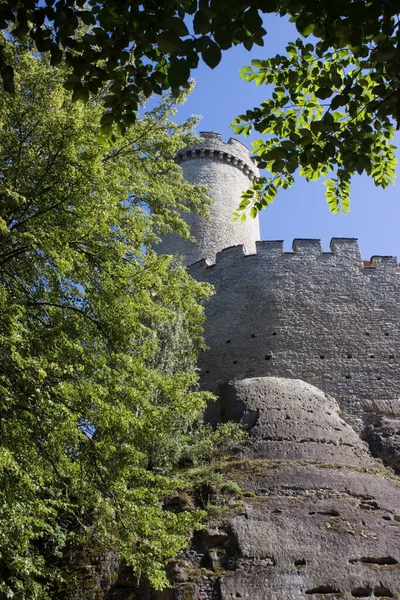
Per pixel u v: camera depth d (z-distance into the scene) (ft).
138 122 44.57
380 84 21.35
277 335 64.49
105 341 34.83
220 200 90.63
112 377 32.40
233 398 57.00
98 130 35.65
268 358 63.00
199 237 85.46
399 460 51.72
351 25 18.24
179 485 36.50
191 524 31.48
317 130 21.88
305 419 53.16
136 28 18.08
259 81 24.85
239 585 37.06
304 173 26.27
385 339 64.64
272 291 68.28
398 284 69.56
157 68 20.59
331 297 67.92
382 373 61.87
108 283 34.94
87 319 34.68
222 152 95.86
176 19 16.61
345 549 39.47
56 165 34.06
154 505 35.47
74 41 18.76
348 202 27.30
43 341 31.19
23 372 27.89
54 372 29.22
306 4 17.20
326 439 51.29
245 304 68.39
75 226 34.53
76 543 38.14
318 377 61.26
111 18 18.28
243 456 49.34
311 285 68.90
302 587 36.94
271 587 36.91
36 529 34.35
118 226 37.01
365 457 51.44
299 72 24.36
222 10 16.71
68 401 29.99
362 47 20.49
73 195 33.71
